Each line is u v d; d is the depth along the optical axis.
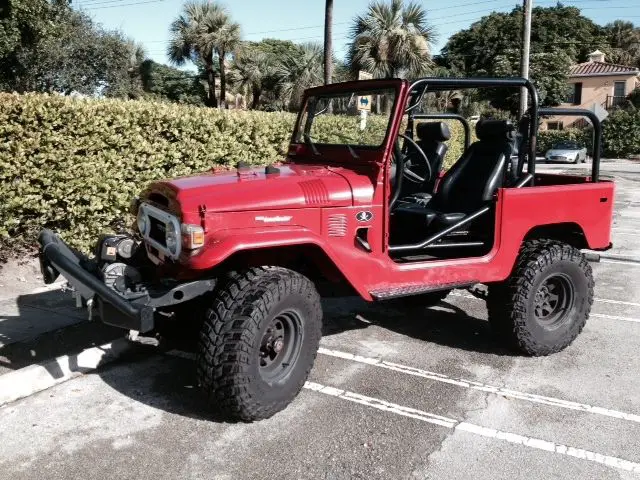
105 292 3.38
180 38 28.91
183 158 7.60
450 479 3.15
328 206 3.95
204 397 3.97
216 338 3.42
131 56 31.23
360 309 5.96
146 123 7.07
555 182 5.59
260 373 3.54
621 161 35.00
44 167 6.19
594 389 4.27
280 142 9.00
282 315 3.63
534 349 4.74
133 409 3.80
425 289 4.31
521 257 4.71
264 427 3.63
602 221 5.09
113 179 6.79
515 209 4.61
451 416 3.83
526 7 17.48
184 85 38.59
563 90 39.59
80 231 6.63
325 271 4.11
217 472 3.17
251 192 3.73
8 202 5.97
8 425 3.58
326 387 4.20
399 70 21.06
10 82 21.39
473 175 5.13
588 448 3.48
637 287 7.20
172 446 3.40
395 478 3.15
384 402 4.00
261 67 29.77
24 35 18.03
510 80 4.60
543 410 3.94
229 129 8.11
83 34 24.11
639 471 3.26
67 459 3.25
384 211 4.20
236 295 3.48
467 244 4.66
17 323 4.98
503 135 5.09
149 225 3.95
